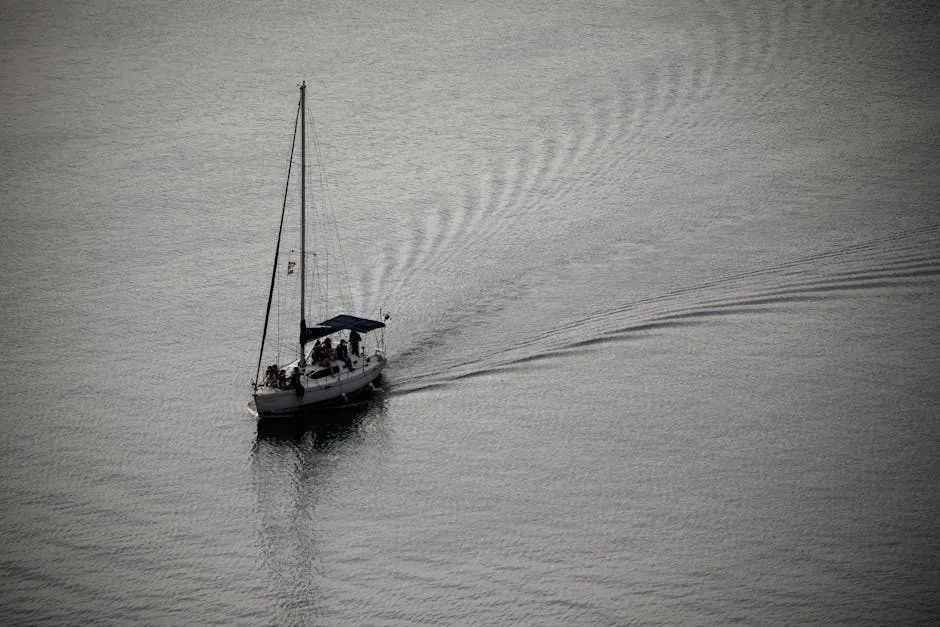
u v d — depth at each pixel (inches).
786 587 7475.4
